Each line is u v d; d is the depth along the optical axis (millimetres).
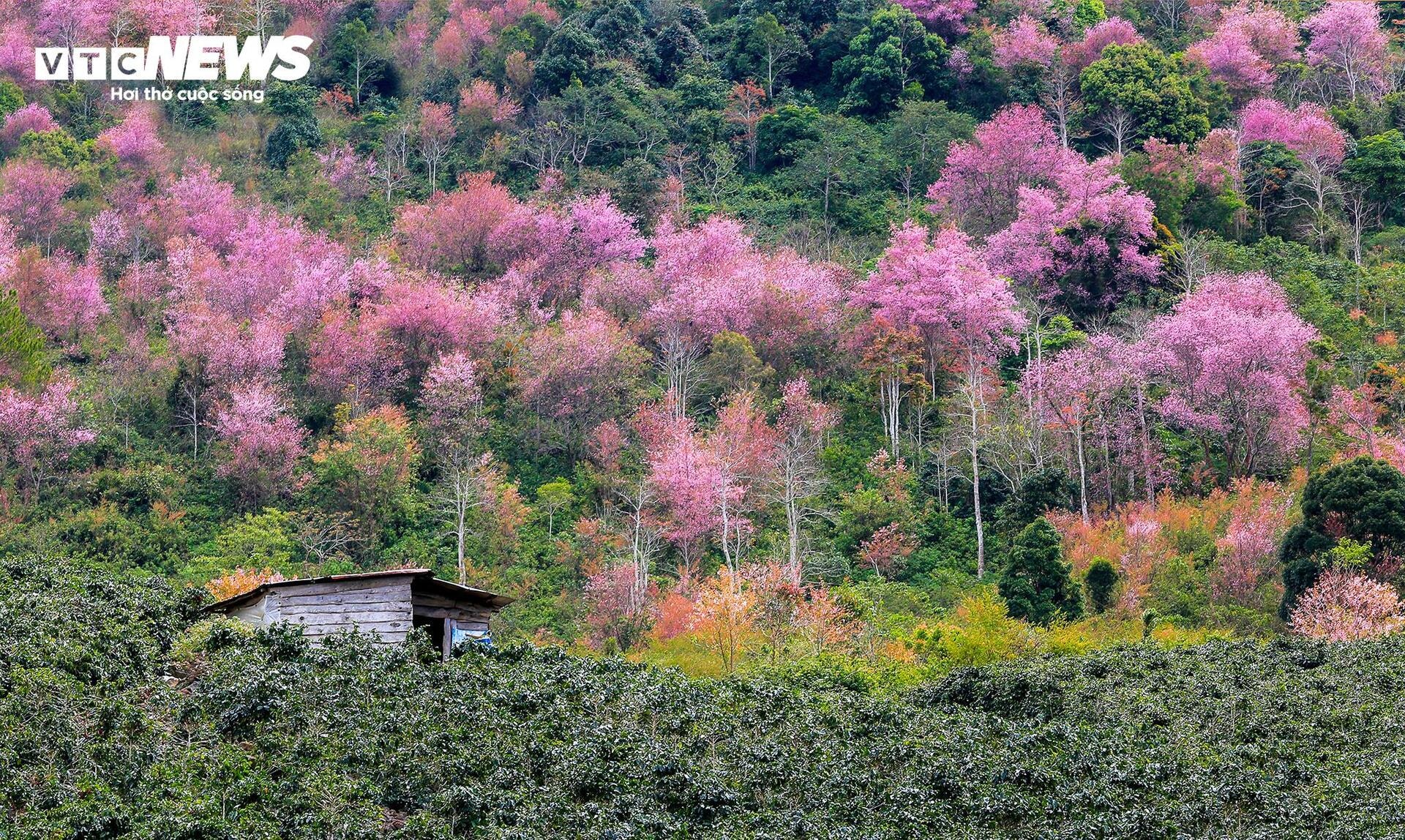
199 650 30062
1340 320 78125
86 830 22484
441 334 73375
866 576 59188
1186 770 28500
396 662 30281
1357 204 97000
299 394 72000
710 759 28109
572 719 28875
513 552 60500
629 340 74688
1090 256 82125
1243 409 64812
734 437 64562
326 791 24375
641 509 61906
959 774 27953
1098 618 50281
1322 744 30688
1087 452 64812
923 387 71312
